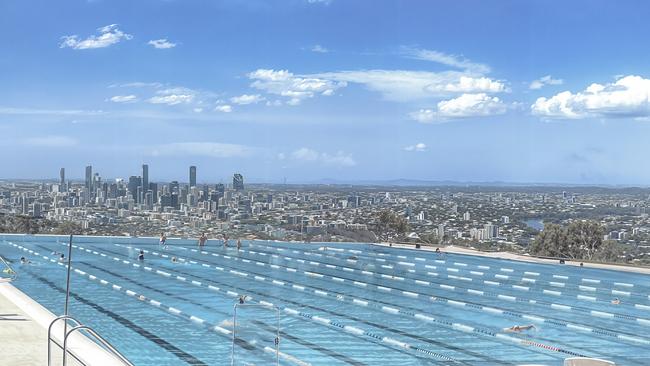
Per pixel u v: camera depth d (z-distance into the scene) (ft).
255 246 93.61
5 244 85.46
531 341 38.58
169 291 53.67
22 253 76.28
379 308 48.75
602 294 57.72
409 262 79.30
